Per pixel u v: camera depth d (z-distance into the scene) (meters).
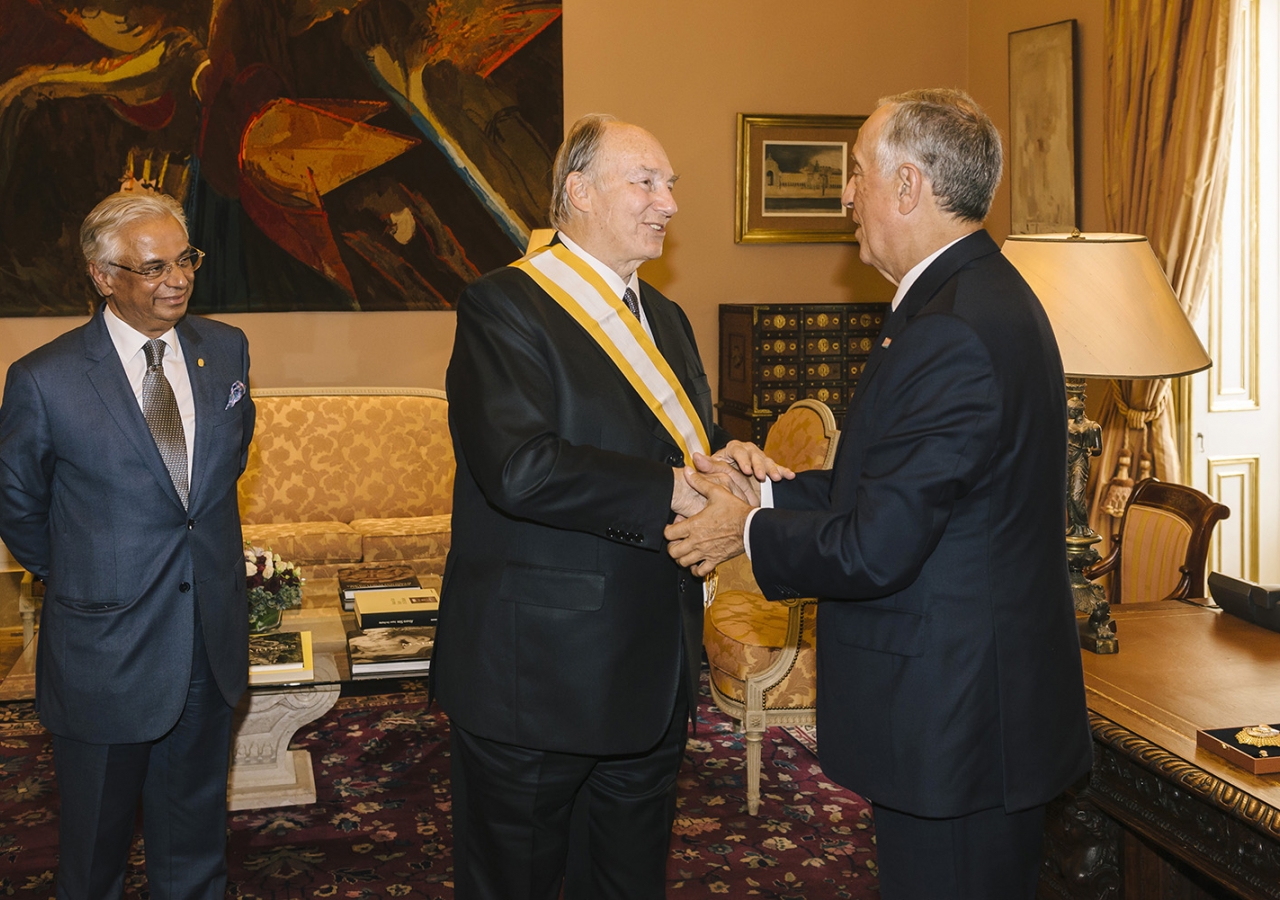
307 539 5.49
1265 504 5.45
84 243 2.47
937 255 1.93
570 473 2.07
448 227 6.42
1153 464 5.25
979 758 1.83
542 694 2.18
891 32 6.95
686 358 2.54
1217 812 2.08
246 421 2.85
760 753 3.84
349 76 6.20
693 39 6.68
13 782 3.96
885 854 1.93
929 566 1.84
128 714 2.50
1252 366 5.37
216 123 6.03
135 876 3.27
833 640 1.96
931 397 1.79
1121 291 2.82
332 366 6.36
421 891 3.22
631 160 2.24
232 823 3.65
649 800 2.41
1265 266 5.32
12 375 2.50
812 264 7.01
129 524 2.51
